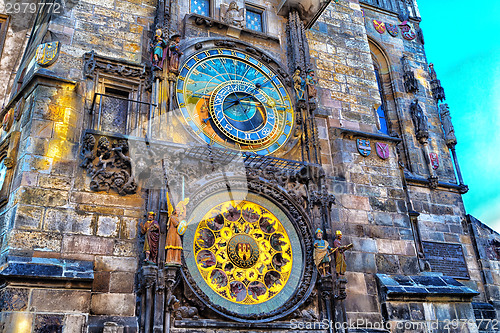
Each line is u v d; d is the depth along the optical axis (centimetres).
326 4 2219
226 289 1689
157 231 1583
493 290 2538
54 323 1358
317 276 1800
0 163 1758
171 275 1538
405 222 2123
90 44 1889
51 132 1645
